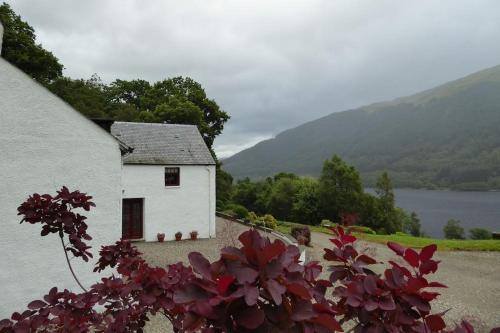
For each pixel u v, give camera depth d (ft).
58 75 106.63
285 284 5.21
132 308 11.73
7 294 25.40
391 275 6.79
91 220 28.43
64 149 27.63
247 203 140.77
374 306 6.28
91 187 28.48
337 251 8.52
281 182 129.80
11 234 25.68
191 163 66.90
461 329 6.20
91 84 134.72
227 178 147.43
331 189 114.21
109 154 29.32
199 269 5.34
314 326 5.37
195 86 132.77
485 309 34.35
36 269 26.30
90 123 28.63
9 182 25.77
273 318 5.18
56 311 11.14
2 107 25.72
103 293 11.73
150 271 10.77
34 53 92.58
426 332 6.44
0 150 25.55
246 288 4.77
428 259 6.75
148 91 130.21
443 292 39.52
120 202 29.68
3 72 25.81
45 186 26.89
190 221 66.74
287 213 124.77
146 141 67.82
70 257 27.45
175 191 65.82
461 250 64.59
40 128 26.86
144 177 63.62
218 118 129.18
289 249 6.34
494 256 60.13
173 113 111.45
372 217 114.32
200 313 4.76
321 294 7.18
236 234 57.16
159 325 26.76
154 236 64.08
